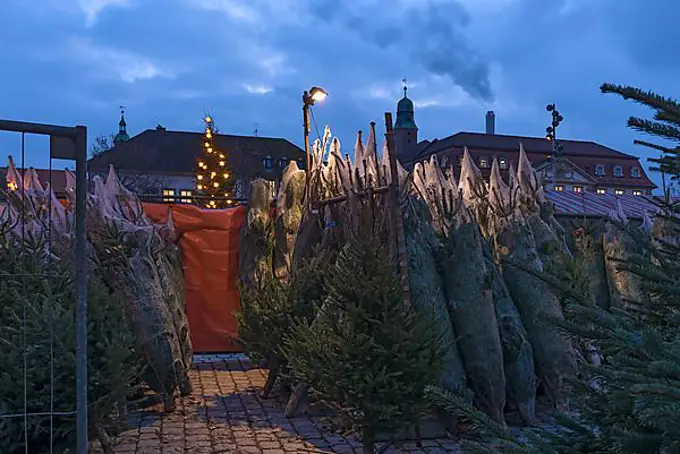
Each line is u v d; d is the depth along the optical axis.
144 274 8.29
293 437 7.03
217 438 6.99
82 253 4.76
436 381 5.80
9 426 5.20
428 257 7.76
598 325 2.54
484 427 2.65
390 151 7.69
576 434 2.85
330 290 6.36
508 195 9.35
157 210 13.12
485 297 7.56
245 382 10.37
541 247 8.96
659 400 1.76
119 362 5.69
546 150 64.31
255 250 12.50
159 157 59.69
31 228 8.03
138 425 7.54
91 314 5.89
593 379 2.86
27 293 5.93
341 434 7.11
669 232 2.79
